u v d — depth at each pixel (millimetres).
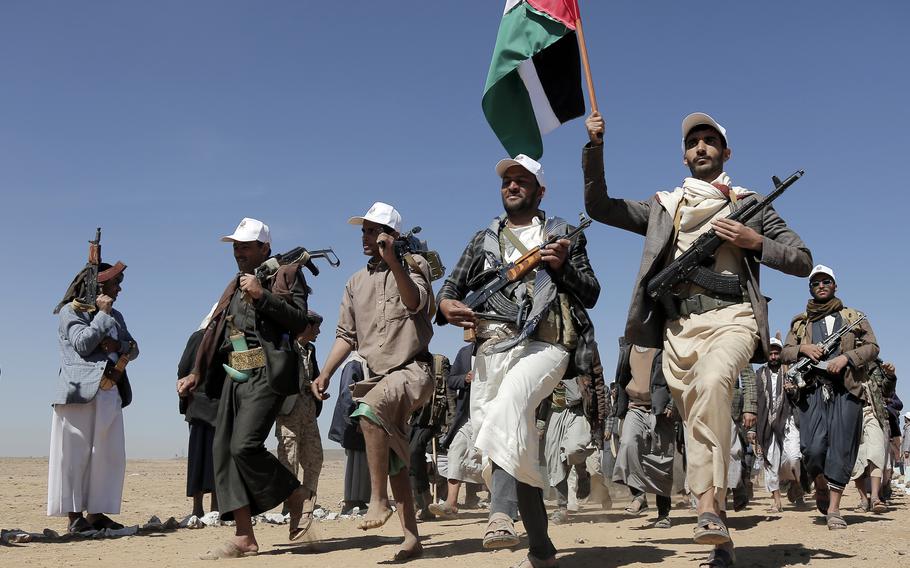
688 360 4895
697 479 4637
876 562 5406
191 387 6531
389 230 6035
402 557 5746
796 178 4977
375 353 5879
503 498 4641
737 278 4930
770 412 10531
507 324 5066
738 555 5676
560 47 6203
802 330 8984
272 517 9445
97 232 8078
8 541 7281
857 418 8461
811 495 12891
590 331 5059
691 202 5164
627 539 6770
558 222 5223
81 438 7898
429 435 9898
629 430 8828
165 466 30328
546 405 9438
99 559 6148
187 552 6586
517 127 6355
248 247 6762
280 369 6254
